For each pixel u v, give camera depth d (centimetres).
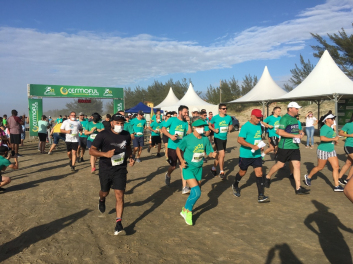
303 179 729
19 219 464
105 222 450
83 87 2155
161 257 335
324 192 600
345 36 2834
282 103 4247
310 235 388
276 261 321
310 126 1366
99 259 332
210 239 383
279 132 578
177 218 466
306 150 1277
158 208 519
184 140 441
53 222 450
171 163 653
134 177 782
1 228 427
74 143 859
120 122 414
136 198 584
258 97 2070
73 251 352
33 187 676
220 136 716
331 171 817
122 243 374
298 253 338
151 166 955
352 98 1820
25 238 391
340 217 453
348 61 2842
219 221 448
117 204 408
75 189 655
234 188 585
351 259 322
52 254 345
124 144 419
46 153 1362
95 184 702
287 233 396
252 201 549
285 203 531
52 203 549
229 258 330
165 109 2805
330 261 318
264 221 444
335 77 1655
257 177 540
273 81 2197
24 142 1978
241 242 371
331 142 605
